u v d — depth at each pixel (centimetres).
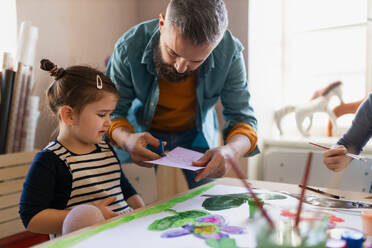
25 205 92
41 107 180
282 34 240
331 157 106
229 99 140
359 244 58
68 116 104
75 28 197
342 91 218
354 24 219
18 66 159
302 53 236
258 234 53
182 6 93
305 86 237
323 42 230
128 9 230
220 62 129
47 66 106
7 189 154
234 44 130
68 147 106
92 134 105
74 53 198
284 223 52
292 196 93
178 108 141
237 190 100
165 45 103
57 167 100
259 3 209
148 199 182
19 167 159
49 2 183
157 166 175
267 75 224
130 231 71
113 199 91
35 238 167
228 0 204
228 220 76
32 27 166
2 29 169
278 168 209
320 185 196
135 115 148
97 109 104
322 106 219
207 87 135
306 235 51
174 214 80
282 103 241
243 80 137
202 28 92
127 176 182
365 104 128
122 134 124
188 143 151
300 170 203
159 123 147
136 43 126
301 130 223
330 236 61
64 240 67
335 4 223
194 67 106
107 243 65
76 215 77
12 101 159
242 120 136
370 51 214
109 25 218
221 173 106
